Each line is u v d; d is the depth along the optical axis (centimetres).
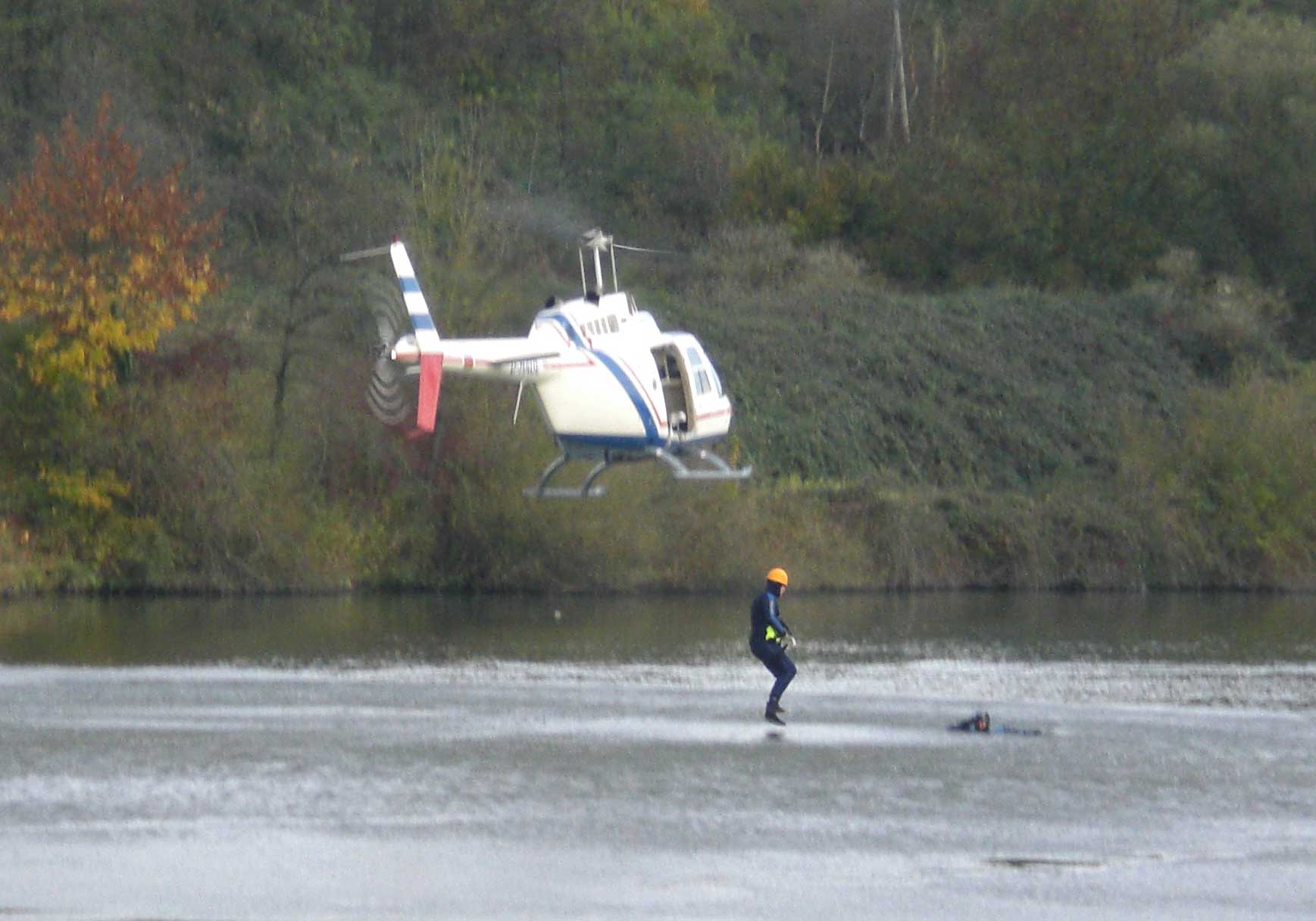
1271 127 17275
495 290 11431
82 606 9775
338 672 7381
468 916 3809
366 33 16938
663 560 11306
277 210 14225
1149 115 17525
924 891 4062
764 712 6488
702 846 4391
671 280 15325
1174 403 14588
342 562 10888
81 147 10794
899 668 7894
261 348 11569
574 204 15912
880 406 13612
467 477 11119
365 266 12712
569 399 7069
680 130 16962
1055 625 9912
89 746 5491
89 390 10438
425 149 15275
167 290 10431
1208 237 16938
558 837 4444
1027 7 19888
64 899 3847
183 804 4703
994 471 13488
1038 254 16375
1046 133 17338
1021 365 14625
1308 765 5556
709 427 7469
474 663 7800
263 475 10794
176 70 15438
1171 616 10544
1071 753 5706
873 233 16675
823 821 4669
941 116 18875
